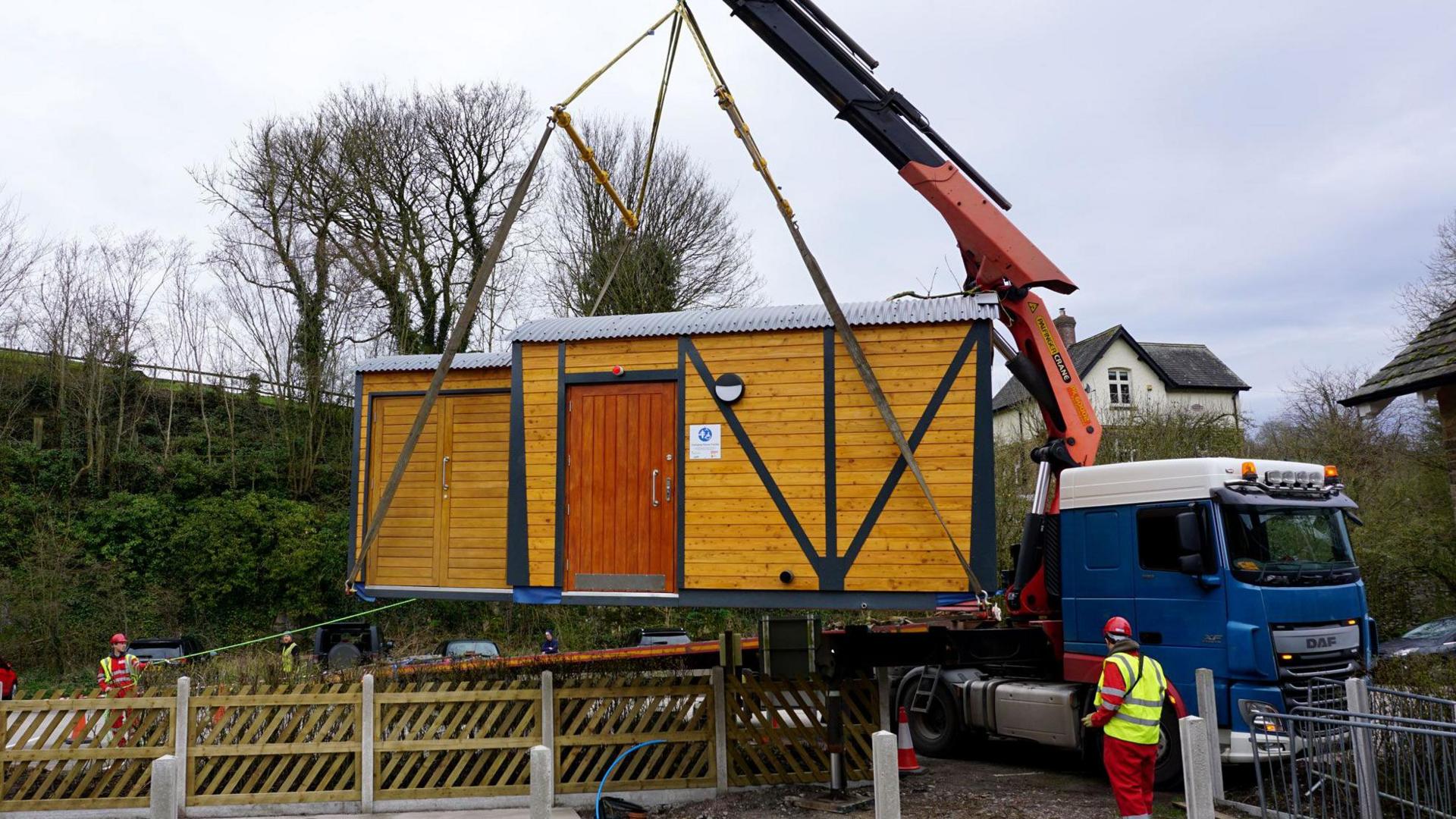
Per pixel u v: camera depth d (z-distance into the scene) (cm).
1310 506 955
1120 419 2720
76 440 2656
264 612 2530
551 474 881
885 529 805
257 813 869
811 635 867
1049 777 1023
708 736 936
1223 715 882
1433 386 1091
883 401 781
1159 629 938
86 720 880
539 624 2592
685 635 2181
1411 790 730
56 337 2733
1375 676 920
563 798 900
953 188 1008
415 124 3030
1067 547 1032
